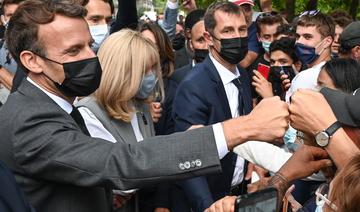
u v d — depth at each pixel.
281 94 4.77
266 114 1.79
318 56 4.59
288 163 2.25
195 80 3.29
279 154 2.80
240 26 3.42
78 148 1.84
